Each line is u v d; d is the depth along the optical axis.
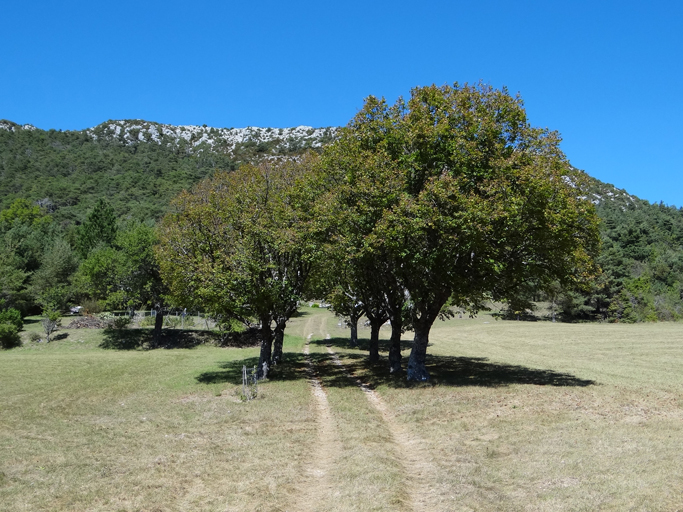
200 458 11.73
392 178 17.80
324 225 19.44
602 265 70.50
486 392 17.53
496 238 17.66
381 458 11.08
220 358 35.28
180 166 170.00
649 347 35.28
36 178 144.62
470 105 18.88
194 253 24.02
